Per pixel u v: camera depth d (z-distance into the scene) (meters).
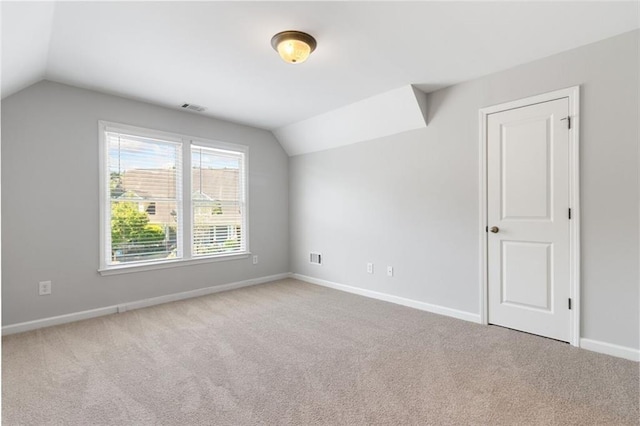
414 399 1.77
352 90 3.20
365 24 2.08
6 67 2.15
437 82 3.02
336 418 1.62
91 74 2.80
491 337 2.60
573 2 1.87
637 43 2.16
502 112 2.77
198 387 1.90
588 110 2.35
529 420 1.59
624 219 2.21
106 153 3.26
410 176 3.45
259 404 1.74
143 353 2.35
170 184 3.73
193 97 3.37
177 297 3.74
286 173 4.96
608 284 2.28
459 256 3.07
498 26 2.11
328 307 3.45
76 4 1.83
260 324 2.94
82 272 3.10
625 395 1.78
